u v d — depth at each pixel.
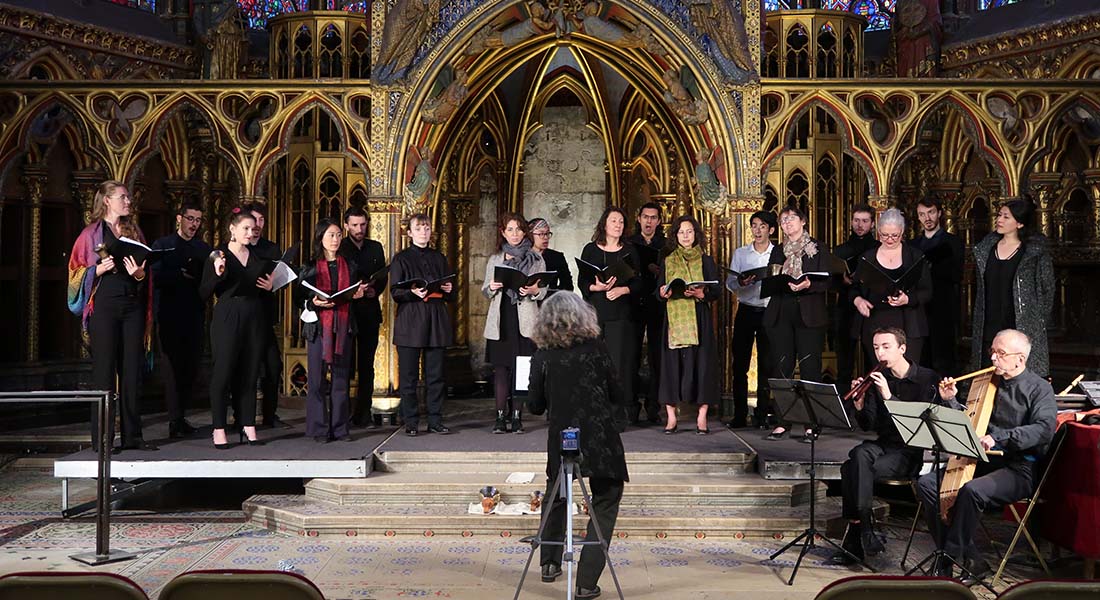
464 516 7.54
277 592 3.84
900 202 13.28
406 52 10.27
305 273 8.91
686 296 9.12
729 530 7.52
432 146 10.85
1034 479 6.54
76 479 9.73
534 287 8.77
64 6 11.94
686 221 9.35
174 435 9.24
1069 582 3.69
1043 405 6.39
